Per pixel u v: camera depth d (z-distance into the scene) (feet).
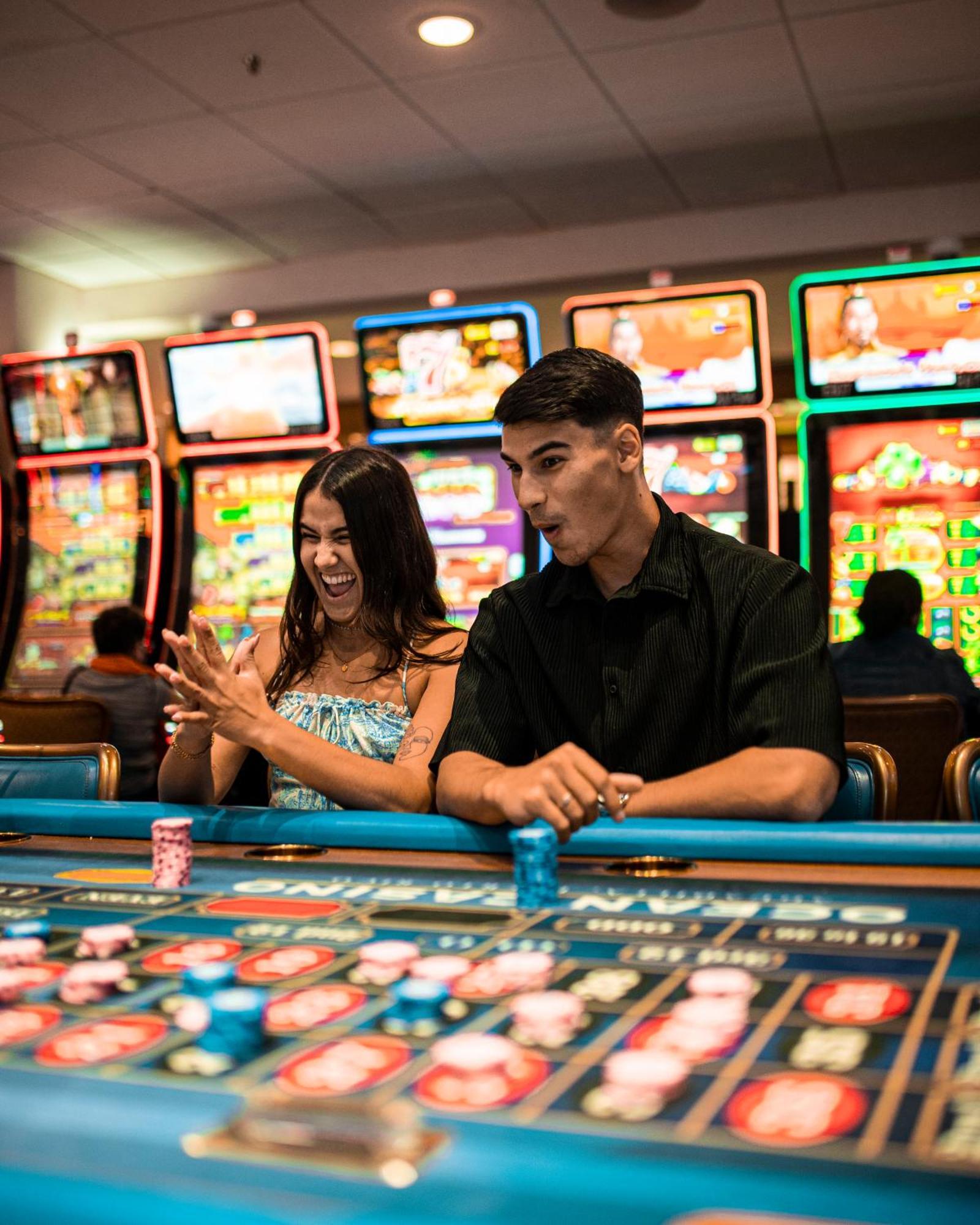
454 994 3.23
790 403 28.94
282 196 20.29
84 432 20.22
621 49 15.38
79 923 4.15
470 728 6.37
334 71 15.90
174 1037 2.95
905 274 15.79
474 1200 2.11
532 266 22.33
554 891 4.31
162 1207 2.11
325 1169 2.23
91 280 24.68
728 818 5.33
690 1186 2.15
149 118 17.24
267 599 19.67
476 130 17.81
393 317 17.84
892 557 16.65
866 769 6.35
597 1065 2.71
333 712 7.43
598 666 6.42
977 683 16.39
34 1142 2.39
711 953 3.59
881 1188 2.11
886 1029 2.90
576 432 5.78
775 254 21.01
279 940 3.88
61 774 7.70
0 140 17.85
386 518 7.35
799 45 15.31
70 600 20.56
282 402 18.89
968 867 4.58
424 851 5.33
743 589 6.08
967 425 16.37
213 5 14.15
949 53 15.58
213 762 7.31
